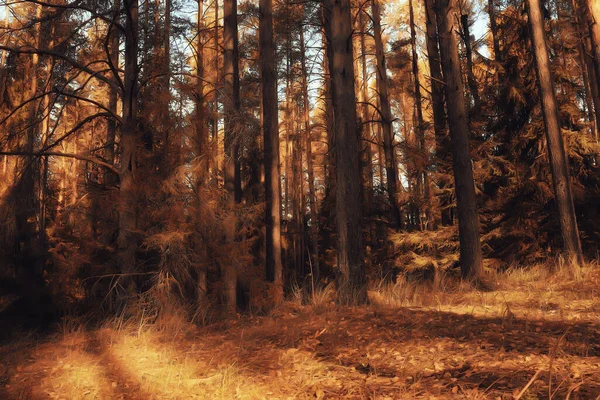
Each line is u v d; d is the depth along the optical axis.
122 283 9.31
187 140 9.52
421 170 16.44
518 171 15.85
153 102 9.77
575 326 6.04
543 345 5.25
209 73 11.87
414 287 10.76
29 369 5.77
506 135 17.06
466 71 18.44
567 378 3.98
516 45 17.12
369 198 20.91
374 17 18.25
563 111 15.77
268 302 9.79
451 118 12.27
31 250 10.50
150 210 9.58
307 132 26.17
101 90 20.17
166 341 7.22
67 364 5.93
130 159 9.77
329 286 9.95
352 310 8.48
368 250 22.64
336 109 10.11
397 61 22.62
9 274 10.05
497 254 16.70
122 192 9.54
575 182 15.95
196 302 9.40
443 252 16.27
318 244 26.23
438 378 4.49
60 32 11.22
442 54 12.48
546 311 7.55
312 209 25.45
